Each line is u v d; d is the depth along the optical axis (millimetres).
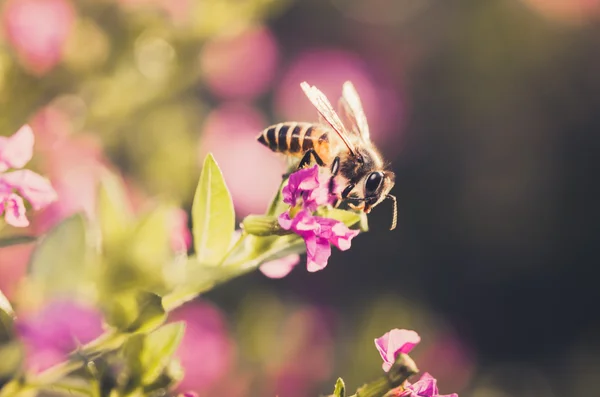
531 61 293
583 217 292
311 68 267
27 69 146
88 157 158
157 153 182
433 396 108
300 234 107
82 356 102
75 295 97
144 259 97
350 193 130
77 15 152
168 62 160
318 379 193
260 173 198
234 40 180
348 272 282
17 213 105
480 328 292
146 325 101
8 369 101
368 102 277
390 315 197
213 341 183
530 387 270
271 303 193
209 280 108
